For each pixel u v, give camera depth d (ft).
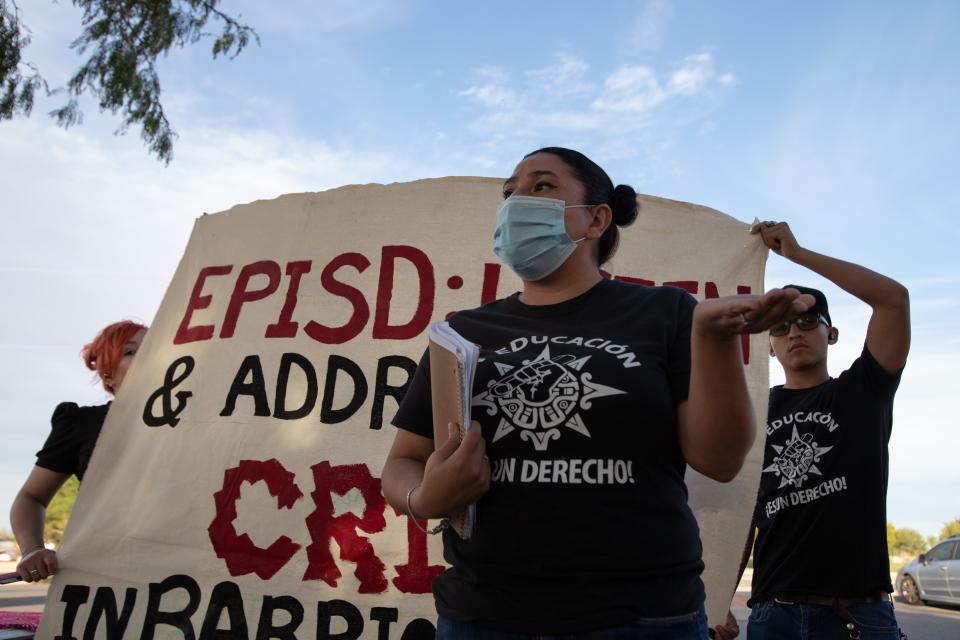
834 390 8.68
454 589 4.92
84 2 19.65
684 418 4.74
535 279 5.84
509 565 4.62
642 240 9.33
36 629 9.30
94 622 8.78
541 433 4.75
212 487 9.00
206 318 10.07
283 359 9.43
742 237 9.30
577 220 5.80
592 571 4.46
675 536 4.63
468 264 9.53
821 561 8.15
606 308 5.36
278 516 8.75
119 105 20.06
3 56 18.42
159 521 8.99
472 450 4.50
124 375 10.52
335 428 9.01
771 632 8.38
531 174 5.95
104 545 9.09
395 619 8.21
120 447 9.67
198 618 8.53
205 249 10.59
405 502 4.93
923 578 44.21
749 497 8.27
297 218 10.18
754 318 3.93
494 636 4.60
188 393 9.62
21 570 8.95
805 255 8.73
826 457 8.41
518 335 5.37
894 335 8.18
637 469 4.64
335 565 8.48
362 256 9.76
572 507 4.55
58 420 10.02
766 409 8.53
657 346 4.96
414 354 9.21
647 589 4.46
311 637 8.26
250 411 9.27
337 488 8.74
